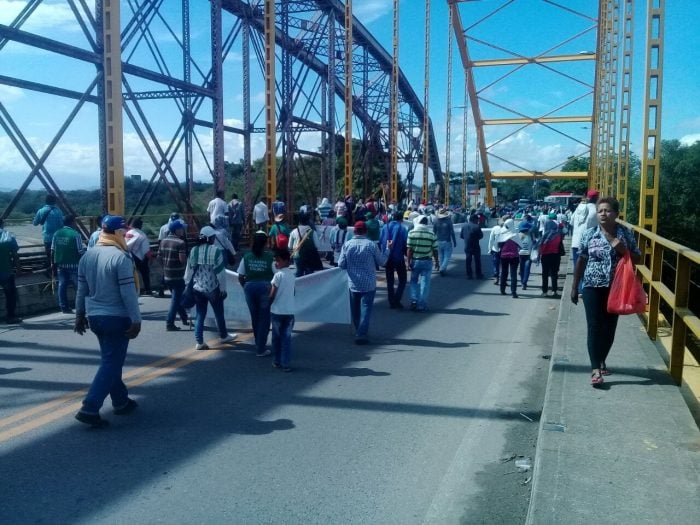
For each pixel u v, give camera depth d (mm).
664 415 5277
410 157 63969
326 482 4781
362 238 9648
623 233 5988
